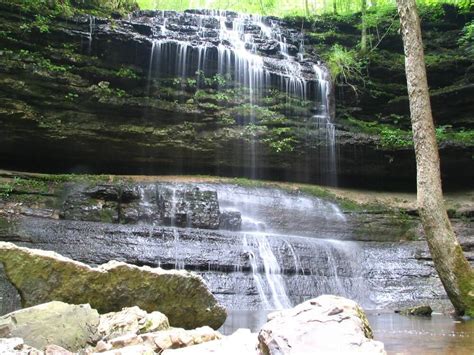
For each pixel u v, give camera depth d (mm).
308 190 15688
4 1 14008
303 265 10438
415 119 8367
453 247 7949
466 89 18016
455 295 7848
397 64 18891
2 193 11219
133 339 3975
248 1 26672
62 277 5035
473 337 5133
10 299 7082
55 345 3775
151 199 12141
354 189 17469
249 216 13578
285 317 3252
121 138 15016
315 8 26141
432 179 8133
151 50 15617
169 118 15656
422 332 5629
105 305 5172
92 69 14750
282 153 16562
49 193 11820
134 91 15398
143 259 9375
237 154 16312
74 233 9711
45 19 14422
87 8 16188
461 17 20234
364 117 18500
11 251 4910
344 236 13547
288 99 17250
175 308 5426
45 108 14141
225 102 16406
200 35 17750
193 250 9836
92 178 13430
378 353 2680
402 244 12453
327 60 19047
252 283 9578
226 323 6609
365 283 10586
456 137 17391
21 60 13805
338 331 2949
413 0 8648
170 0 25984
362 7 19703
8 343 3496
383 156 17281
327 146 16891
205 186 14312
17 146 14141
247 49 18109
